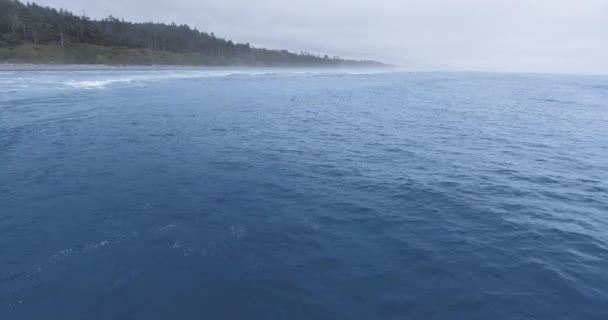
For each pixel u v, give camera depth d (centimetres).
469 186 1075
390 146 1538
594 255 712
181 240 717
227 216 829
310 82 6050
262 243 720
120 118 1872
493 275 636
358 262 665
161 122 1834
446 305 556
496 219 859
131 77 4400
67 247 678
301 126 1920
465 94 4569
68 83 3092
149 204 873
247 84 4812
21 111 1870
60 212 816
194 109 2322
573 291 596
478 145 1620
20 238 704
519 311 547
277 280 605
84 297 547
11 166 1088
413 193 1003
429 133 1856
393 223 823
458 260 679
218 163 1209
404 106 3058
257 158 1284
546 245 745
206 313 525
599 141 1788
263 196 950
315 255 685
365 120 2205
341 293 579
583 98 4353
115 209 839
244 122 1959
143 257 655
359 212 875
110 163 1158
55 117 1783
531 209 924
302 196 960
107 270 612
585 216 895
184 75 5744
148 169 1119
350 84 5928
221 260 656
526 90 5566
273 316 524
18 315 507
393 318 526
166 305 538
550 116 2664
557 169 1287
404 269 647
